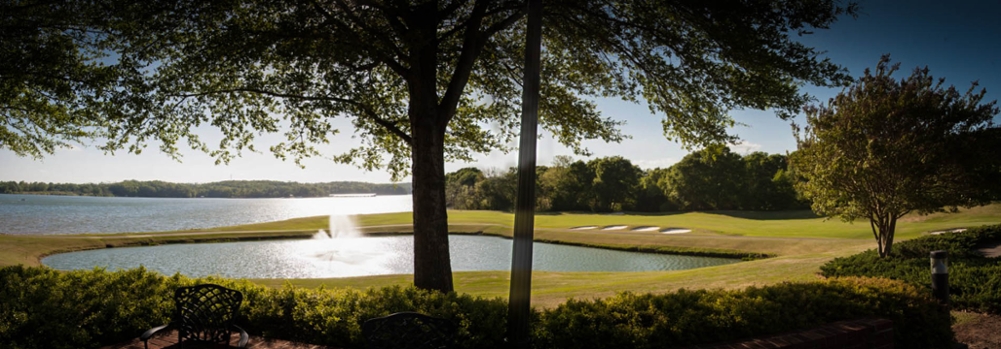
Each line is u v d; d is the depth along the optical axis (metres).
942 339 5.77
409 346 3.51
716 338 4.76
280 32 6.80
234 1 6.88
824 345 4.73
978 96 11.68
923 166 11.77
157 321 5.53
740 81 7.83
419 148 7.77
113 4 6.71
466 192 91.38
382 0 7.07
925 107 11.73
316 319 5.17
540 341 4.50
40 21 7.64
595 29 8.16
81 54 8.62
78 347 4.82
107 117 8.00
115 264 23.67
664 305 5.14
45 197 188.62
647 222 45.78
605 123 10.08
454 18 9.06
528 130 3.28
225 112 8.61
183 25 7.12
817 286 6.14
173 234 35.97
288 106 8.28
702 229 36.66
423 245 7.70
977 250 13.45
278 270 22.12
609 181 75.81
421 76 7.65
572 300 5.37
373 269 22.45
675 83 8.55
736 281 13.19
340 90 7.75
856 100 12.95
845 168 12.60
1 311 4.91
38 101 9.81
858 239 26.02
